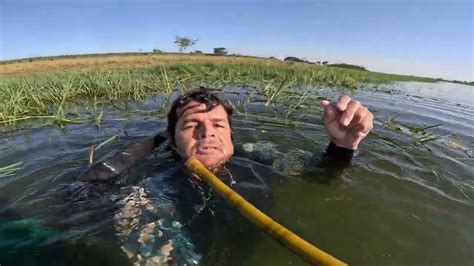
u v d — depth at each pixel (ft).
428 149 2.71
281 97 4.89
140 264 1.27
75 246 1.35
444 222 1.62
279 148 2.46
